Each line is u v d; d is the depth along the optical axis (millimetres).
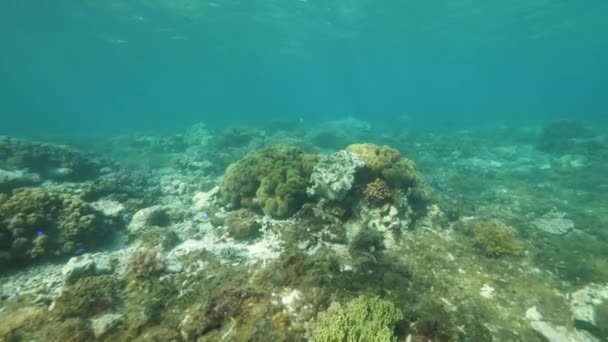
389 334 4121
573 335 5391
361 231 7500
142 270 6305
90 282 5887
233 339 4469
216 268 6598
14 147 12242
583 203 11859
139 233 8430
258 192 8914
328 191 7910
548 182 14633
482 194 13180
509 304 6031
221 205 10352
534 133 27016
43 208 7582
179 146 24297
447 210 9672
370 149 9312
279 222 8453
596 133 23938
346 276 5863
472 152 22391
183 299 5645
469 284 6527
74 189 10055
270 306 5031
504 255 7672
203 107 116875
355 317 4496
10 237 6898
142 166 17703
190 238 8414
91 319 5141
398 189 8797
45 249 6965
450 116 56719
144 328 4891
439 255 7449
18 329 4930
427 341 4641
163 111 103250
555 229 9430
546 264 7453
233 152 20031
